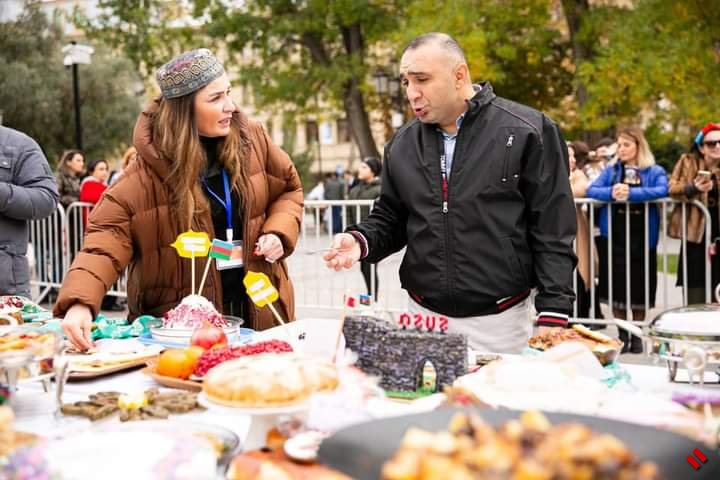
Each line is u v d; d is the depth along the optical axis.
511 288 2.71
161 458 1.21
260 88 22.00
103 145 24.50
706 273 5.80
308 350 2.05
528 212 2.72
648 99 14.59
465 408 1.31
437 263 2.75
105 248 2.66
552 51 16.69
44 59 23.97
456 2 15.60
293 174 3.19
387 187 2.93
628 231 6.07
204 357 1.95
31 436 1.45
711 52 13.54
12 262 3.69
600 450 0.88
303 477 1.27
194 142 2.78
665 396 1.58
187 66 2.76
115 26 23.27
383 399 1.63
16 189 3.56
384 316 2.08
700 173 5.63
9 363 1.67
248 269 2.98
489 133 2.68
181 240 2.55
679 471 1.18
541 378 1.54
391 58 20.00
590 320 6.16
